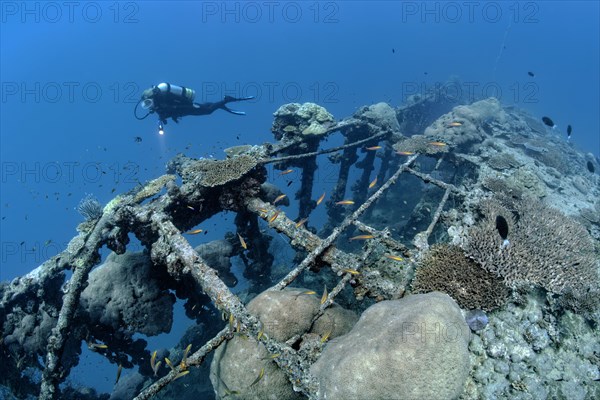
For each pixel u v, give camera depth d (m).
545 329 4.72
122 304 7.88
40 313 7.72
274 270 13.77
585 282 5.35
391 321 3.91
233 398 4.55
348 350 3.88
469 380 4.25
